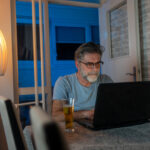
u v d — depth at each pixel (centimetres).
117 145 75
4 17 223
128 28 259
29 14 285
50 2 268
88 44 155
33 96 254
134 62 251
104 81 174
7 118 65
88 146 74
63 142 28
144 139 82
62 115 132
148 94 108
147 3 244
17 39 245
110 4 289
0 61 200
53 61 459
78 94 159
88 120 119
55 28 468
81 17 478
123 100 100
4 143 142
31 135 92
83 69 151
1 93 223
